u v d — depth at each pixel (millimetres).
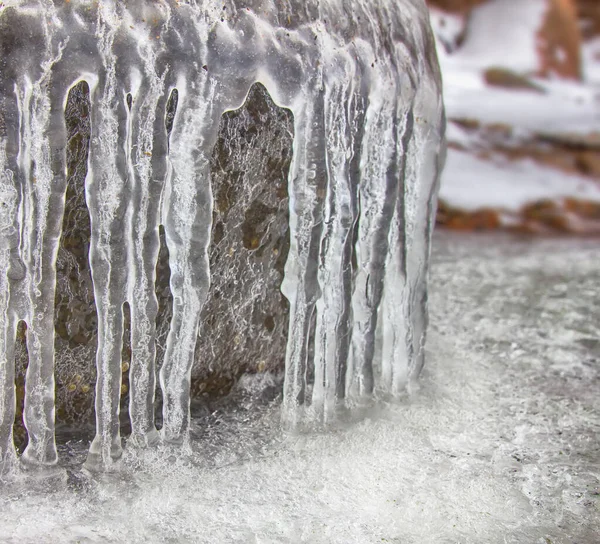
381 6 1348
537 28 4711
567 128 3867
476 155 3672
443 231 3074
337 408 1355
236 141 1289
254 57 1242
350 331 1353
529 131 3816
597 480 1297
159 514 1209
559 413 1426
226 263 1323
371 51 1320
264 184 1319
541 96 4402
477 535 1214
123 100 1199
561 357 1589
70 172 1226
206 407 1357
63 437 1286
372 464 1292
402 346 1401
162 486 1238
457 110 3955
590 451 1349
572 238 3061
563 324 1727
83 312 1270
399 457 1307
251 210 1321
